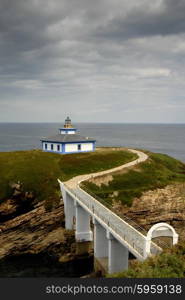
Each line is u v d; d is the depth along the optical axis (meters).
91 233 44.38
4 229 44.88
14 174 51.44
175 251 22.48
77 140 73.75
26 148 174.25
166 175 62.53
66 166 60.91
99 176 55.94
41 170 54.84
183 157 145.12
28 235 45.81
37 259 43.56
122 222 32.94
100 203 39.88
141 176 59.06
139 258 24.55
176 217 54.31
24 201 47.75
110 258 32.31
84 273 38.91
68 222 47.00
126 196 51.62
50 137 78.00
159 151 166.88
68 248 44.88
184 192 56.75
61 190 49.53
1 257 43.31
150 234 23.88
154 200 53.31
